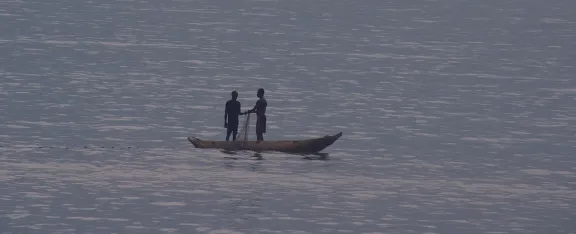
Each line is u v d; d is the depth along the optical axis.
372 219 118.19
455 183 137.12
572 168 148.50
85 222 113.94
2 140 156.00
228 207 121.19
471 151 159.50
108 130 167.88
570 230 115.94
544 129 181.38
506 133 176.12
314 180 135.75
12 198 122.31
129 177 134.38
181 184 131.38
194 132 170.50
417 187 134.12
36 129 166.38
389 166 146.25
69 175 134.50
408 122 185.12
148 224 113.81
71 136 161.38
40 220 114.12
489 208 124.56
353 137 169.00
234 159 146.62
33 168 137.88
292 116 189.00
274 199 125.38
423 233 113.19
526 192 133.25
